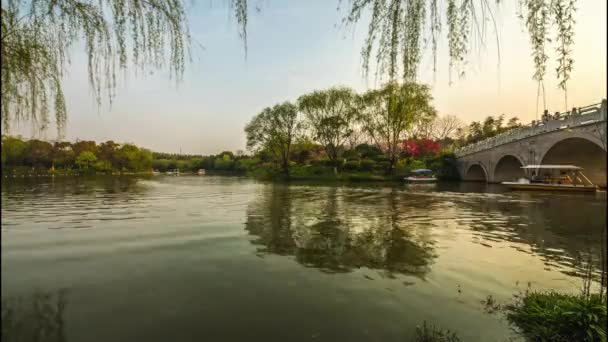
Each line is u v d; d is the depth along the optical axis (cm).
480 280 566
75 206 1559
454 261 679
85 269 590
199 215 1296
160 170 11044
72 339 347
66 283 517
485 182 4038
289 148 5428
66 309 421
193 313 425
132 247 761
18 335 346
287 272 596
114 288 502
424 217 1266
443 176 4650
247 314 426
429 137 6031
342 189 2898
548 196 2153
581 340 367
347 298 483
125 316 410
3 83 285
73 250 727
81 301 450
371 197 2123
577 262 677
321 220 1183
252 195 2286
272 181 4578
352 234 938
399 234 942
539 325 398
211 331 381
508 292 514
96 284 516
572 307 404
